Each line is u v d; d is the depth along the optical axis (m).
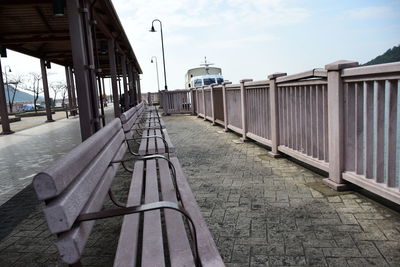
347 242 2.75
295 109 5.30
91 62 6.27
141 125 8.65
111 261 2.74
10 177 6.16
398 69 2.94
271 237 2.93
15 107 58.66
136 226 2.26
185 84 34.31
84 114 6.02
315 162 4.66
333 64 3.93
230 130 10.20
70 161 1.77
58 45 15.21
